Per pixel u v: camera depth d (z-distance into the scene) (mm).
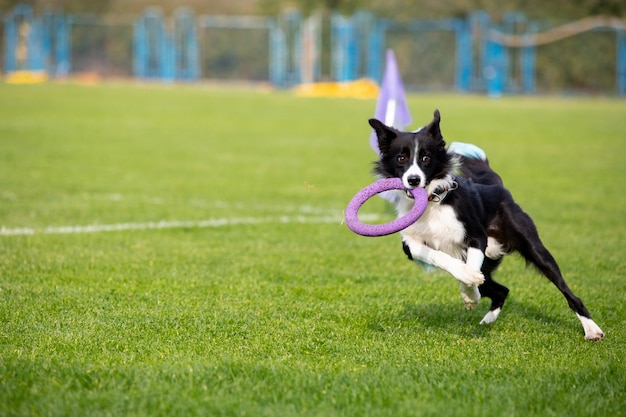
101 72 69688
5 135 28344
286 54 63812
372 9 64312
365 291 10297
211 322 8648
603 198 18172
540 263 8484
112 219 14906
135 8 73938
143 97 47688
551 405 6203
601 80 59875
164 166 22406
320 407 6082
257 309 9273
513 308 9672
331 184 19906
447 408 6074
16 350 7512
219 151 26141
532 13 62594
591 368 7078
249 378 6617
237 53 67125
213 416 5922
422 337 8312
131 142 27797
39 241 12789
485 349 7852
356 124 35719
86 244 12719
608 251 12844
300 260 12023
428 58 61938
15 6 71312
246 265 11602
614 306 9578
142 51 66938
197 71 66250
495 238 8703
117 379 6562
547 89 60094
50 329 8289
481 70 60094
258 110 41500
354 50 59688
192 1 74500
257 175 21188
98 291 9953
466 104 47219
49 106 40062
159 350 7645
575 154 26609
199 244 12953
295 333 8312
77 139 28047
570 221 15477
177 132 31344
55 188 18156
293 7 67688
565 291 8375
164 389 6344
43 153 24156
